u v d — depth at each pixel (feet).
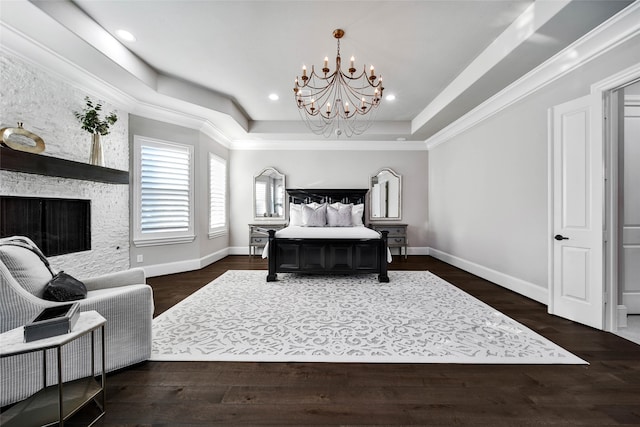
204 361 6.14
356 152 19.71
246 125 16.98
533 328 7.79
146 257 13.33
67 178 9.26
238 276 13.67
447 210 16.97
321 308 9.29
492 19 7.89
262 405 4.80
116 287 6.59
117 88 10.96
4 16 6.84
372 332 7.51
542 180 9.81
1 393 4.50
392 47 9.32
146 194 13.21
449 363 6.08
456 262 15.90
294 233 13.24
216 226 17.63
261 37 8.82
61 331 4.01
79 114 10.00
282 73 11.26
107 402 4.83
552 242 8.76
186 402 4.85
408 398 4.99
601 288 7.59
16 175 7.94
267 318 8.46
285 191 19.74
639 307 8.52
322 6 7.41
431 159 19.20
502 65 8.99
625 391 5.13
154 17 7.88
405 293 10.91
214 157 17.08
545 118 9.64
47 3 6.78
